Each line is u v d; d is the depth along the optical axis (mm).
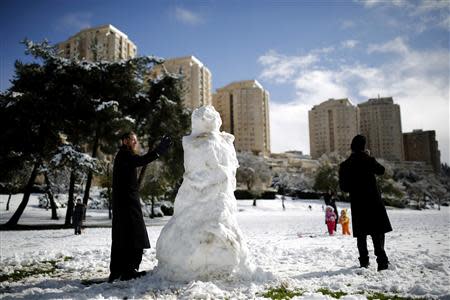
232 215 4629
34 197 48812
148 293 3955
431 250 7473
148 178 35219
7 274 5770
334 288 4199
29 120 22703
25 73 23891
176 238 4477
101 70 24922
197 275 4277
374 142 157375
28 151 23219
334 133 151375
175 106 27750
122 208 5094
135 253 5027
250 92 137875
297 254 7273
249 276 4379
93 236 14969
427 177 102188
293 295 3840
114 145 26094
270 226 20344
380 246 5316
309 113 159250
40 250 9078
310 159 145250
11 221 22953
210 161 4750
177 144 27984
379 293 3932
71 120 24250
